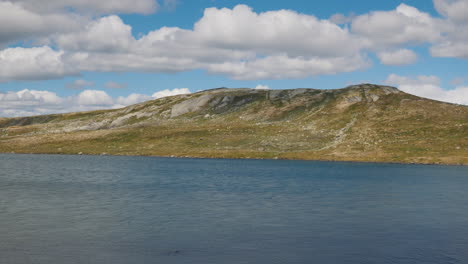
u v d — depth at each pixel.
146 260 24.11
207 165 112.38
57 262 23.47
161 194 52.31
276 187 61.91
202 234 30.53
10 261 23.47
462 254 25.86
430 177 82.75
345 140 171.62
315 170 98.19
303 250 26.52
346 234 30.98
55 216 36.75
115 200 46.72
